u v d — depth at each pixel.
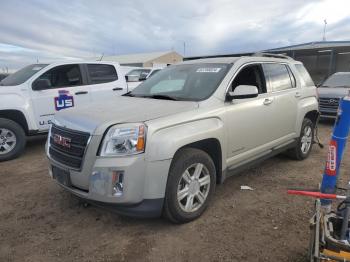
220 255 3.08
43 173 5.47
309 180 5.03
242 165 4.42
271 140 4.96
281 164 5.81
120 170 3.11
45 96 6.73
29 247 3.24
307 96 5.86
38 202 4.27
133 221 3.72
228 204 4.16
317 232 2.43
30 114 6.52
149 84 4.91
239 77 4.52
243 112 4.27
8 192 4.63
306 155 6.10
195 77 4.46
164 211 3.44
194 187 3.66
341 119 2.61
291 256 3.06
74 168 3.37
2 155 6.19
